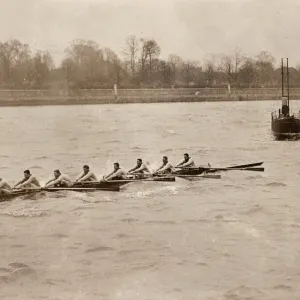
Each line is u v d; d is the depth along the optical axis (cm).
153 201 3853
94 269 2639
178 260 2728
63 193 3938
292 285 2428
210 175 4491
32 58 18938
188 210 3619
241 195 4044
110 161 6088
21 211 3609
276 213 3538
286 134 7712
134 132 9456
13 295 2370
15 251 2889
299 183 4484
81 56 19850
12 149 7231
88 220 3409
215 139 8256
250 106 17275
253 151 6731
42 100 17725
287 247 2878
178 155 6538
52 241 3030
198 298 2320
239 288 2408
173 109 15838
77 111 15075
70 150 7094
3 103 17088
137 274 2570
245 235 3092
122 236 3092
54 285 2464
